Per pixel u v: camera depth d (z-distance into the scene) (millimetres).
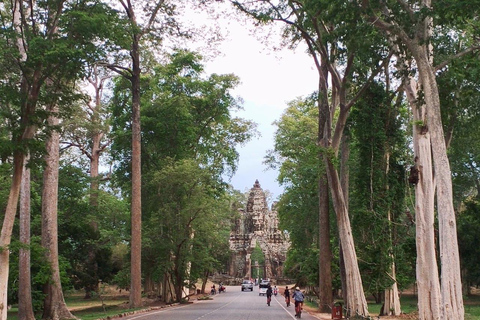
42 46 18750
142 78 46406
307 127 48375
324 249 32938
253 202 110438
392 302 29797
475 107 24031
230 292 78500
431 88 17750
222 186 53219
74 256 43906
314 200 46844
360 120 28516
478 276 40750
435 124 17406
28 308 26078
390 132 29484
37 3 19828
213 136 54281
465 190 45750
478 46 19375
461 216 40812
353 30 18578
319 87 30688
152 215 41406
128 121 47781
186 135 47062
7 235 20125
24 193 26156
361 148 28766
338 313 26672
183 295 54969
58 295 28953
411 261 33312
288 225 54656
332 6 20562
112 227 49781
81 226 42031
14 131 19453
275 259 104500
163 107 46250
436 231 30875
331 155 25609
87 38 19531
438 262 30688
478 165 40000
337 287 38531
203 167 47875
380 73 27984
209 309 36312
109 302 50344
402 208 30453
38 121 20375
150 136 47531
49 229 28844
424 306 22812
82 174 43312
